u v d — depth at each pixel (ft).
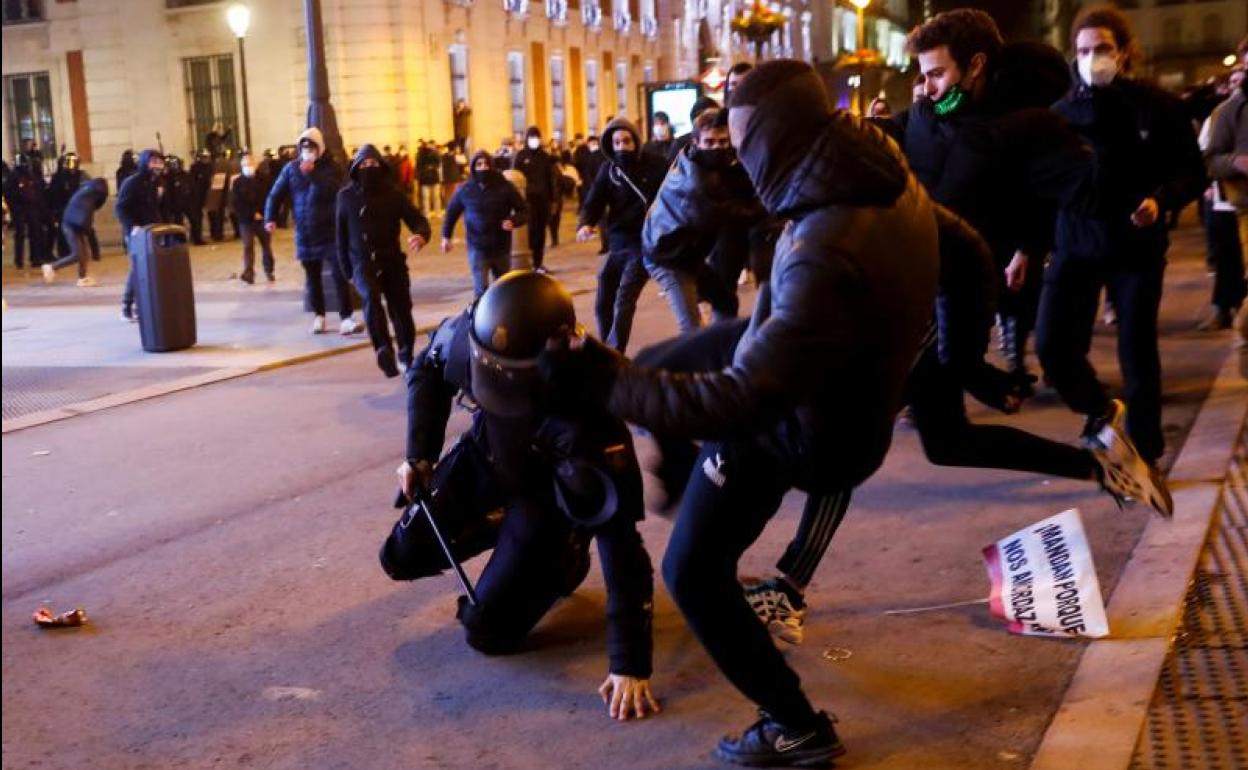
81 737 12.60
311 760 11.99
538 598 14.01
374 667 14.12
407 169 102.99
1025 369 26.03
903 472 20.93
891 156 9.57
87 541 19.24
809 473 10.15
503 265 40.40
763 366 8.97
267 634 15.23
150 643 15.05
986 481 20.13
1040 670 13.16
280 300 52.19
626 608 12.60
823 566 16.58
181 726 12.80
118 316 48.01
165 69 116.57
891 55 281.95
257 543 18.86
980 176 16.84
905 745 11.72
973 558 16.62
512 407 11.28
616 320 29.32
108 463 24.30
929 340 12.84
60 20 120.06
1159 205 18.22
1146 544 16.38
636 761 11.71
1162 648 13.16
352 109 110.11
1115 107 18.19
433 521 13.91
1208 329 32.55
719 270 24.91
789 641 13.79
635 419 9.23
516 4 128.67
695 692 13.12
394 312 33.06
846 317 9.12
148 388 31.94
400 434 26.04
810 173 9.32
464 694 13.33
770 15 91.45
